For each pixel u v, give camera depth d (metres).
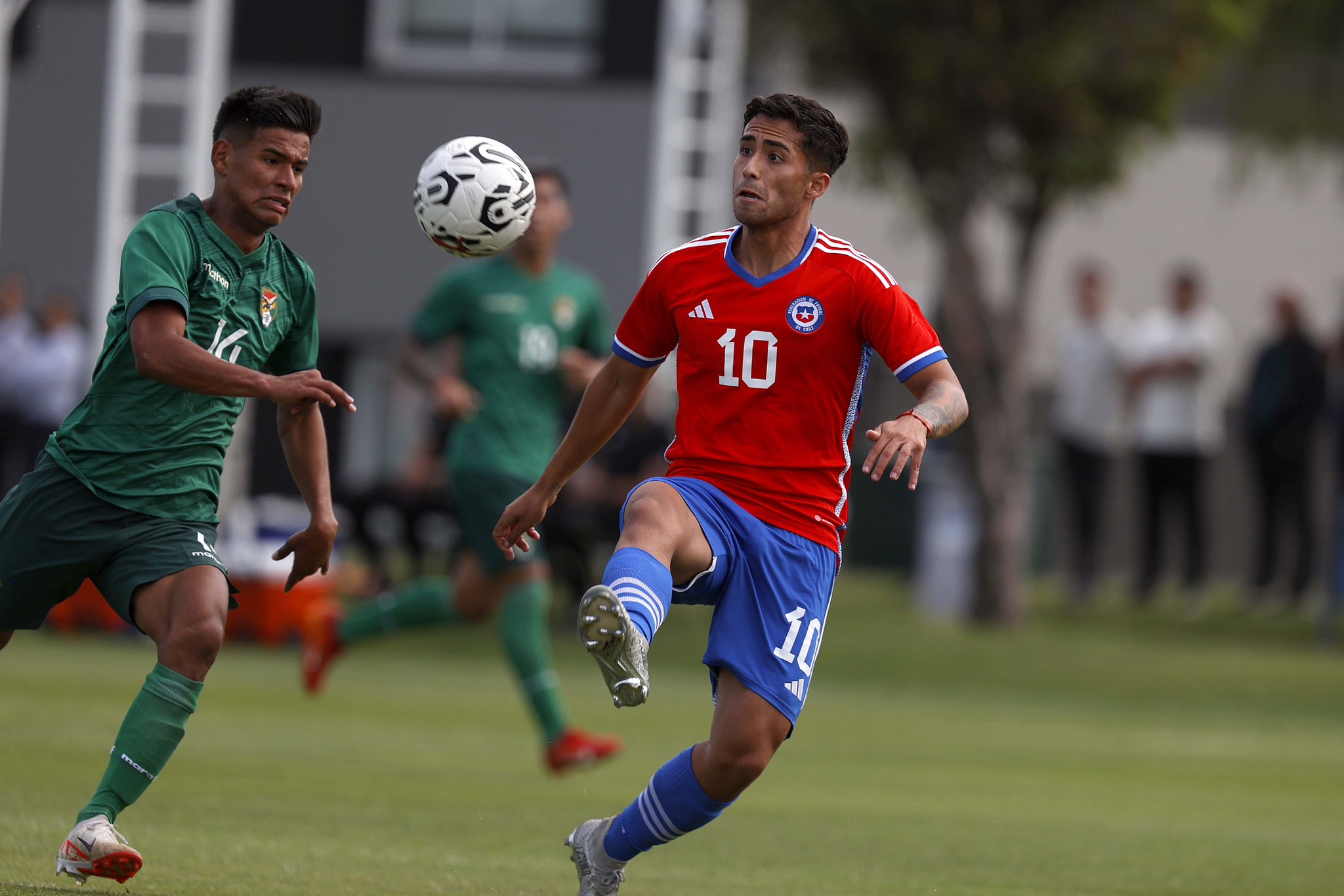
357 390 82.69
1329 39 65.38
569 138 81.25
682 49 65.44
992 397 65.38
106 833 17.14
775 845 25.48
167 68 80.81
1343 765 41.28
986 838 27.25
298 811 25.97
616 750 32.72
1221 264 92.88
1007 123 63.19
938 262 74.25
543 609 33.88
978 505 65.75
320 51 82.00
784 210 17.77
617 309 81.06
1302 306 67.69
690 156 69.44
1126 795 34.34
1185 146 93.00
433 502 61.25
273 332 19.53
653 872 22.33
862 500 89.06
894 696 52.62
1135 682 55.81
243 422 65.25
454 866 21.61
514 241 20.62
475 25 81.81
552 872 21.78
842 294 17.86
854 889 21.59
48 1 81.69
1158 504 69.62
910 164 64.62
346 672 52.34
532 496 19.00
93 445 18.70
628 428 61.00
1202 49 61.91
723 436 18.05
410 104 82.00
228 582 18.95
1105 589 77.88
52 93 81.94
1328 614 63.09
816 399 17.92
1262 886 23.09
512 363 35.19
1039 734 45.19
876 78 63.25
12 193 82.00
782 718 17.53
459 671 55.19
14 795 25.00
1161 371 68.12
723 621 17.61
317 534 19.97
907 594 77.75
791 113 17.80
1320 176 84.44
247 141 18.72
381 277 82.25
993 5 60.81
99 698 39.88
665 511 17.39
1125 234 93.44
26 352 69.12
